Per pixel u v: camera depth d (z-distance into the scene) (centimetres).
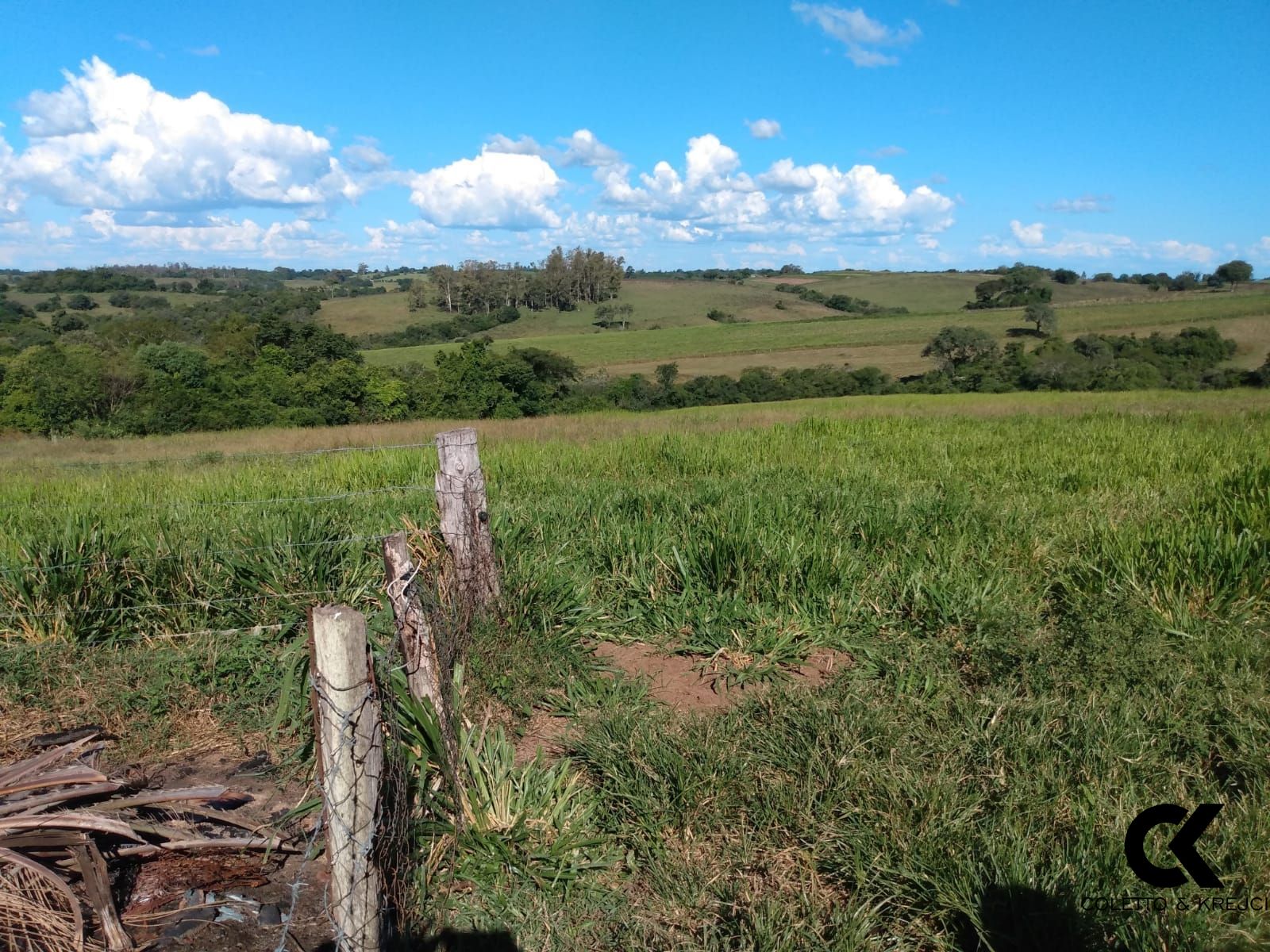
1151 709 414
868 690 448
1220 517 701
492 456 1249
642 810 351
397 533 359
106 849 313
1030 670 461
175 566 560
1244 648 475
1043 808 335
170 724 426
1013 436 1538
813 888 310
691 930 297
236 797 362
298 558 561
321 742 262
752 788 361
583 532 722
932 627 544
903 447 1387
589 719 435
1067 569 639
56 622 505
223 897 306
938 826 326
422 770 341
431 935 290
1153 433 1528
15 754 392
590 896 311
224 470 1182
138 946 282
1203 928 270
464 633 480
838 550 634
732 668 504
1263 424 1742
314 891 312
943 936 285
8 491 1047
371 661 271
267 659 477
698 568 618
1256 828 314
